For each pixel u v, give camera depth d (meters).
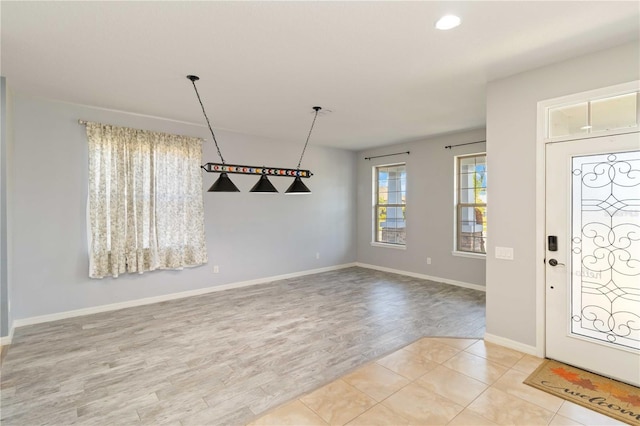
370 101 4.15
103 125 4.49
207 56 2.91
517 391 2.58
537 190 3.10
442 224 6.27
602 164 2.76
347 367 3.00
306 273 7.01
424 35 2.54
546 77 3.06
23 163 4.04
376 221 7.68
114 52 2.83
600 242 2.78
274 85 3.60
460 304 4.90
